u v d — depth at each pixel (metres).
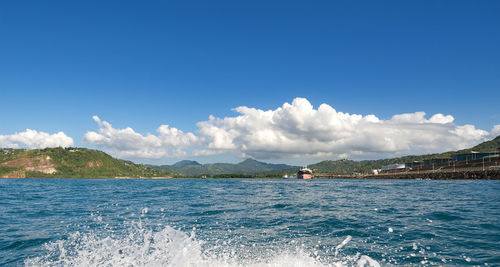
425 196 27.33
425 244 9.01
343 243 9.35
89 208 19.58
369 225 12.23
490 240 9.32
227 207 19.78
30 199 27.56
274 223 13.16
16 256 8.46
